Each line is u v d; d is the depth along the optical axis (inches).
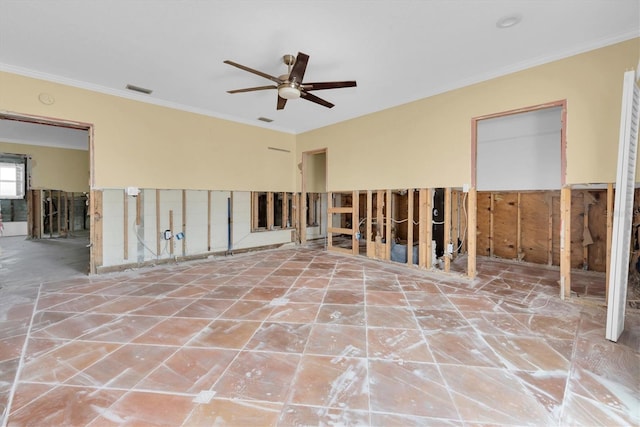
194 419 59.9
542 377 74.4
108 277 168.9
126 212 183.6
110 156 177.0
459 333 98.3
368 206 218.4
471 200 160.4
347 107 205.6
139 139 187.8
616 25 110.8
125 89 177.2
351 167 229.9
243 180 243.4
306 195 293.6
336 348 88.3
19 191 353.4
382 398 66.4
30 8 101.7
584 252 181.5
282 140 271.1
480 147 236.8
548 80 134.3
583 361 81.5
